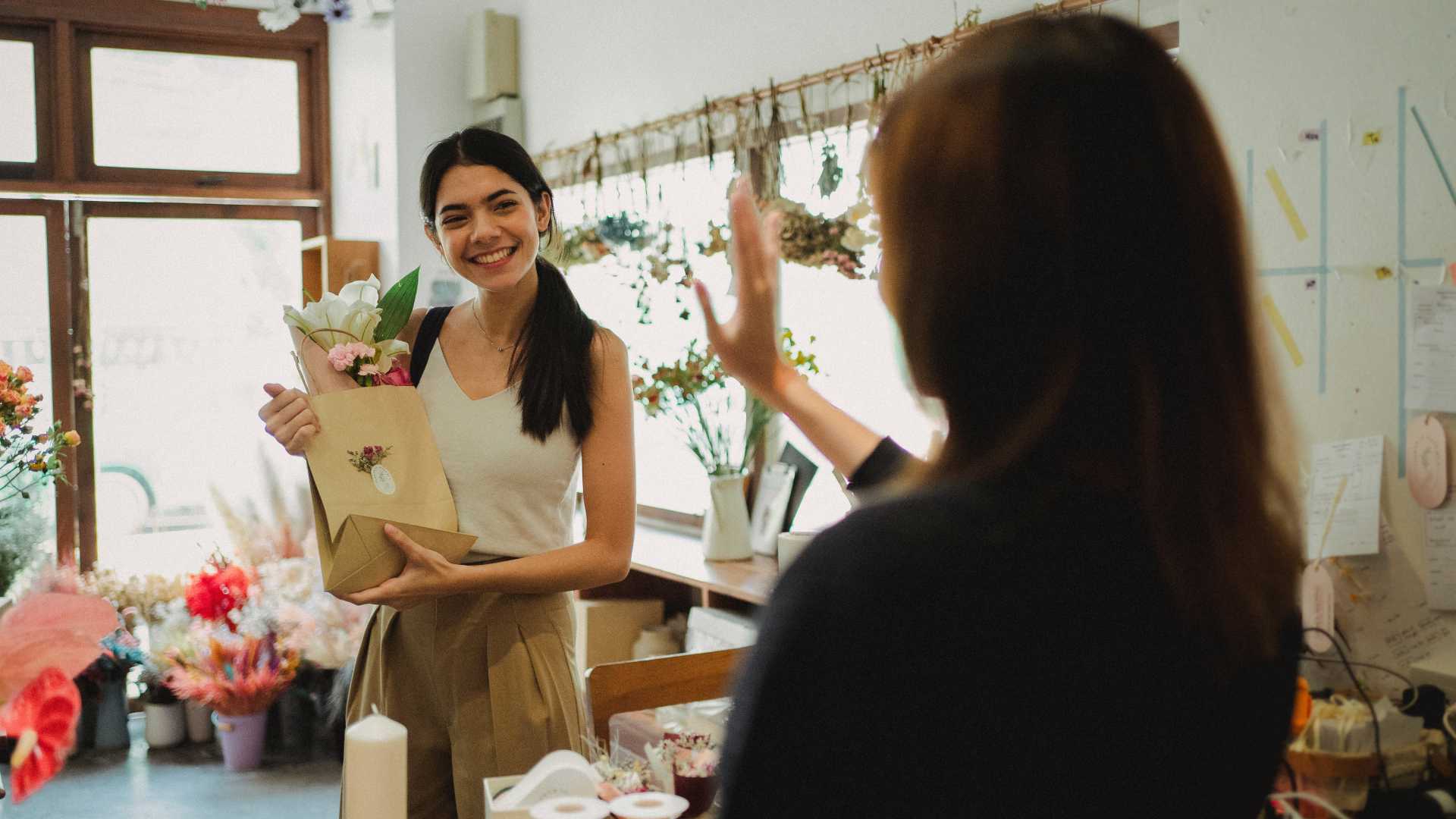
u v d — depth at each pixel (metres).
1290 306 2.18
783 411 0.95
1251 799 0.61
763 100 3.58
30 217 5.17
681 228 3.81
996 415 0.57
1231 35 2.26
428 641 1.84
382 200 5.21
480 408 1.86
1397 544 2.02
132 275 5.35
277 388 1.69
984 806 0.53
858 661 0.53
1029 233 0.54
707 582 3.25
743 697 0.56
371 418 1.74
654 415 3.54
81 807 3.96
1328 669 2.09
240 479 5.52
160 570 5.37
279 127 5.63
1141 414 0.54
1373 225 2.04
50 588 4.51
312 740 4.52
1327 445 2.13
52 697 0.71
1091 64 0.56
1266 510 0.57
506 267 1.81
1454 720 1.85
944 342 0.57
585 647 3.75
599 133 4.52
